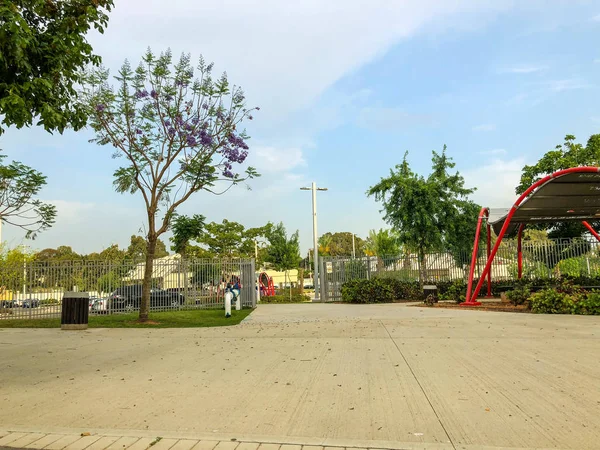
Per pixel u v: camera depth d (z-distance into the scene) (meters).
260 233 39.34
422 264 24.27
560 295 14.92
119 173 15.51
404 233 23.75
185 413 5.45
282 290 39.97
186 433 4.80
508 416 5.13
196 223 20.92
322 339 10.91
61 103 7.39
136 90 15.20
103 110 14.67
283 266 39.84
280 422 5.09
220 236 37.25
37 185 16.92
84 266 19.11
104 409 5.66
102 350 10.02
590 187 14.75
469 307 17.56
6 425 5.12
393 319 14.51
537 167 29.61
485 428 4.79
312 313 17.50
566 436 4.54
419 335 11.05
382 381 6.73
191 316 17.06
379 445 4.41
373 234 39.19
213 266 20.78
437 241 23.36
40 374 7.64
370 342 10.26
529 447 4.30
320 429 4.86
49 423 5.18
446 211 23.75
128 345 10.66
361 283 23.02
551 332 10.94
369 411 5.40
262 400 5.91
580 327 11.64
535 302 15.22
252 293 20.94
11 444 4.58
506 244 24.30
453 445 4.37
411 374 7.12
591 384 6.36
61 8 7.54
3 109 6.38
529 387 6.25
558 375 6.86
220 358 8.78
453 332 11.35
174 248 21.78
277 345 10.18
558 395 5.86
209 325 14.74
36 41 6.84
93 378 7.30
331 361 8.24
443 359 8.20
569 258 22.81
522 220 18.27
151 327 14.52
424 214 22.69
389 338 10.74
